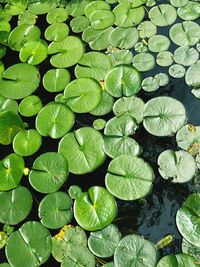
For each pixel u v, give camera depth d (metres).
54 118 2.44
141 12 2.88
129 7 2.90
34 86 2.68
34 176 2.25
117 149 2.26
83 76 2.65
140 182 2.12
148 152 2.28
